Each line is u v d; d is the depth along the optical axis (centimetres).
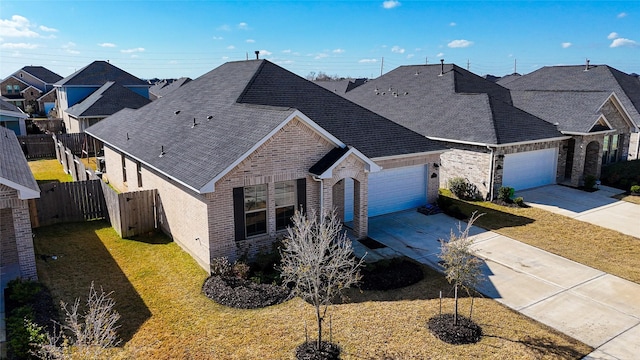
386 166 1948
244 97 1927
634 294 1277
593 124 2498
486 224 1916
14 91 7431
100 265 1467
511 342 1024
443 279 1370
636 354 987
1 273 1367
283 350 991
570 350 998
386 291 1284
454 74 3200
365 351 984
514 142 2259
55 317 1122
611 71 3616
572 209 2150
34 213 1859
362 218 1692
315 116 1978
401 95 3312
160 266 1458
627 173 2600
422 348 995
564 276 1397
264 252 1470
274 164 1461
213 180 1303
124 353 981
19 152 1830
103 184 1930
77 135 3706
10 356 945
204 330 1073
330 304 1199
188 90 2447
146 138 2011
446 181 2536
